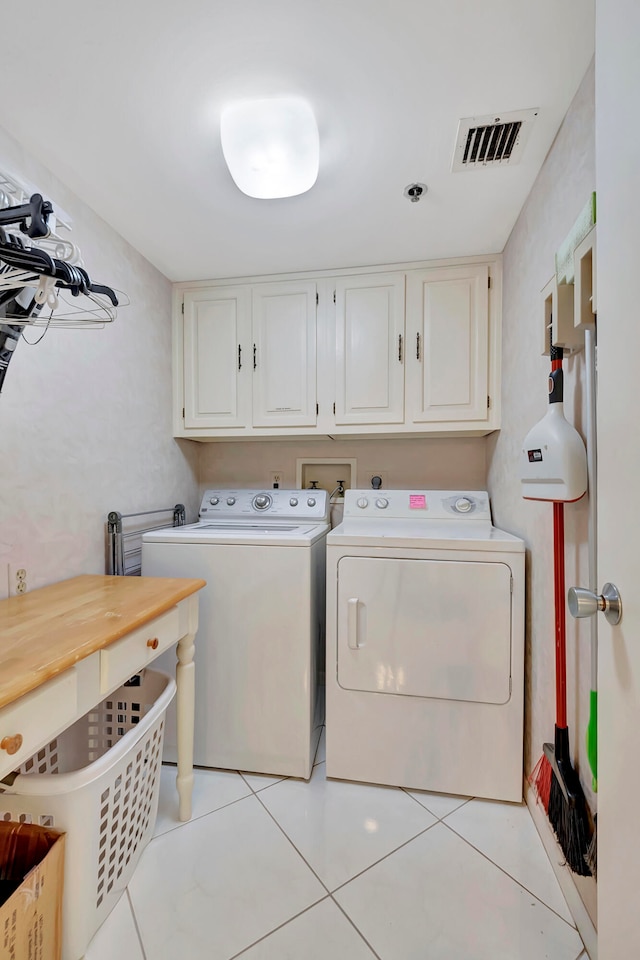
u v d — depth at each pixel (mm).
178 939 995
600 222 670
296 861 1209
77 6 882
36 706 760
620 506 607
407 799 1462
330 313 2033
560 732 1088
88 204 1524
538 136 1221
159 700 1268
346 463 2389
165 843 1271
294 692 1569
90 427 1545
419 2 879
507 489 1763
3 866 938
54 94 1079
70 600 1179
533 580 1425
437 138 1227
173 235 1721
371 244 1800
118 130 1191
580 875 990
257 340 2098
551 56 984
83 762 1438
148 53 979
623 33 587
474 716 1461
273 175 1236
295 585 1574
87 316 1512
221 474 2492
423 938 1001
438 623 1483
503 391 1846
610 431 638
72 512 1455
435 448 2299
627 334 586
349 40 952
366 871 1177
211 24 916
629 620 581
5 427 1204
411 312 1959
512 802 1440
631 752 578
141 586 1329
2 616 1043
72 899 941
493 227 1679
